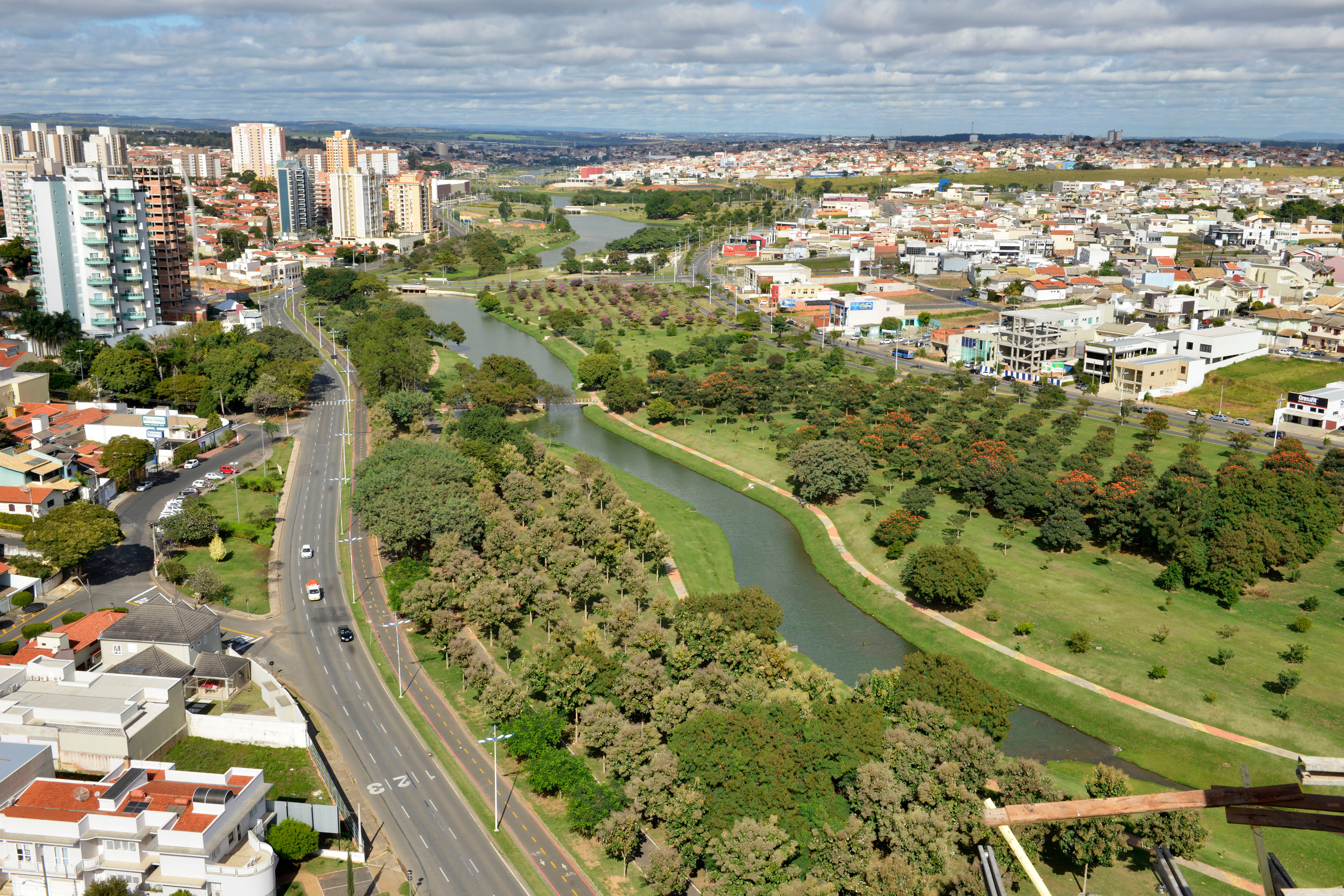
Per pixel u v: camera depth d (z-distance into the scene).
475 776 167.62
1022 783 148.50
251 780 146.12
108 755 158.75
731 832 140.25
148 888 132.00
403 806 158.75
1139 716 194.38
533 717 170.75
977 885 134.12
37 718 160.88
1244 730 187.88
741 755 153.75
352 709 185.75
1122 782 145.38
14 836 133.25
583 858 148.62
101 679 173.50
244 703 183.38
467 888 140.88
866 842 139.62
